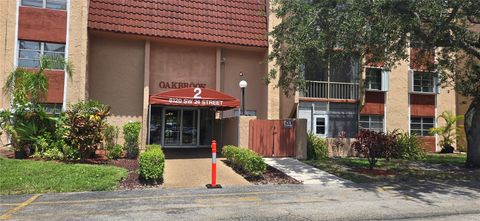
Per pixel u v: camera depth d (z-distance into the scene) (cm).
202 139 2259
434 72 1931
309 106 2231
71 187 1047
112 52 1961
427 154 2289
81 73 1772
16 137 1421
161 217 786
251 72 2197
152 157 1169
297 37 1407
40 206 866
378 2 1173
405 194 1094
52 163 1288
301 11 1438
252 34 2138
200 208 871
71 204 889
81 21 1795
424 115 2505
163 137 2192
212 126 2233
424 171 1545
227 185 1170
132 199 954
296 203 944
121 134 1922
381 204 952
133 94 1980
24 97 1478
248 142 1748
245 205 909
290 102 2133
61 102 1748
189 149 2073
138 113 1980
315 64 1495
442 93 2556
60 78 1758
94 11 1878
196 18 2062
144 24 1945
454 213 873
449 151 2427
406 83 2470
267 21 2177
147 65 1969
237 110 1988
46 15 1770
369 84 2316
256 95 2197
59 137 1451
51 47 1781
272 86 2127
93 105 1526
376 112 2378
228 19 2125
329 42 1333
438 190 1165
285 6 1514
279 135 1795
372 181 1300
